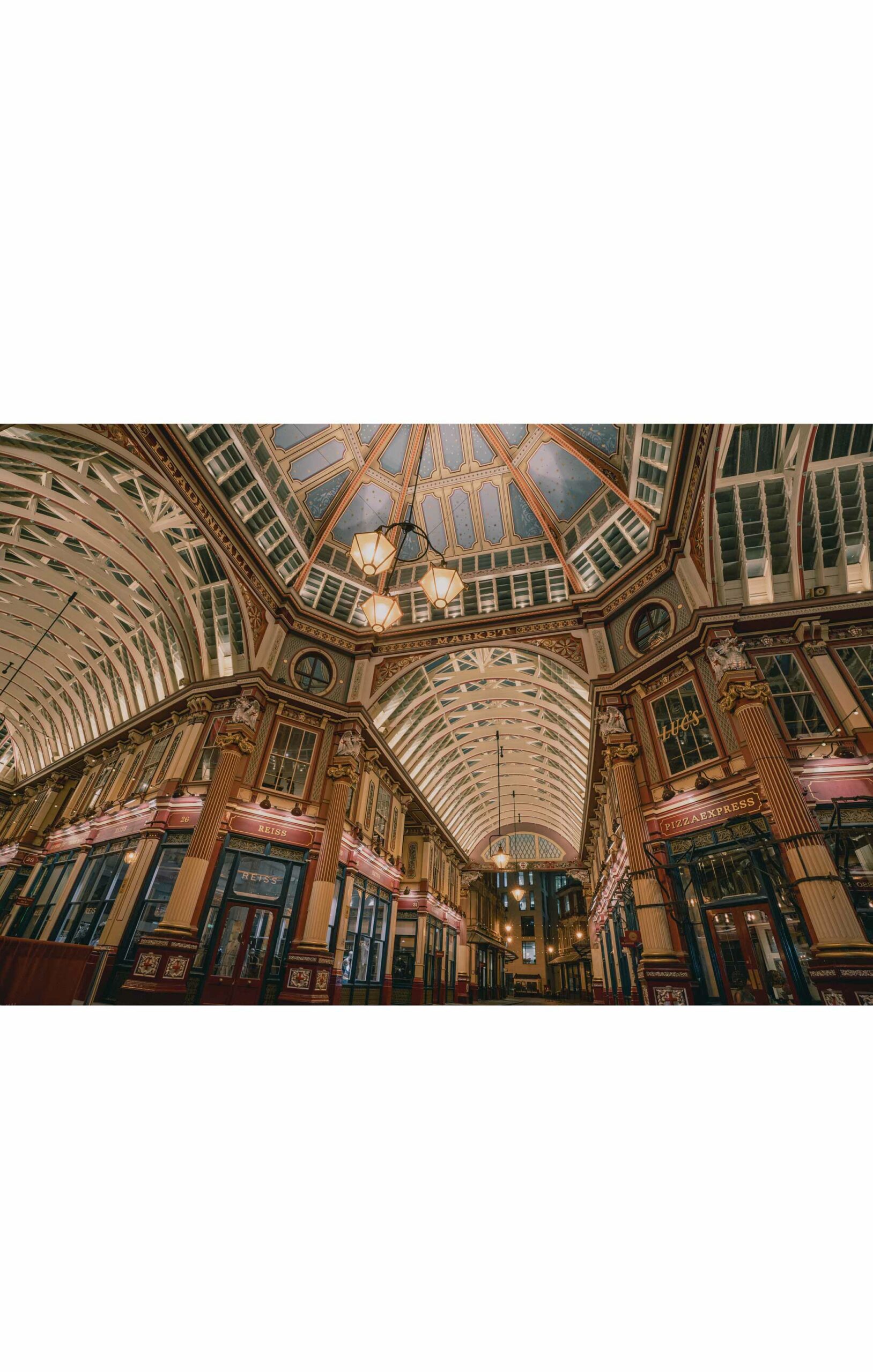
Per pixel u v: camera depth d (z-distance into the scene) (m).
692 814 10.09
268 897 12.05
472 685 19.22
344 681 15.54
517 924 39.41
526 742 23.20
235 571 13.62
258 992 11.20
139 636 18.09
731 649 10.28
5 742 26.91
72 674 21.39
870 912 7.99
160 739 15.91
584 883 26.44
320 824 13.26
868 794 8.75
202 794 12.70
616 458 14.20
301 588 15.88
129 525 13.96
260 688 13.58
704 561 11.35
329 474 15.92
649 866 10.23
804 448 10.20
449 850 24.73
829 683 9.78
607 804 17.00
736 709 9.73
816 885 7.77
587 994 31.84
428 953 19.70
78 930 13.68
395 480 17.12
